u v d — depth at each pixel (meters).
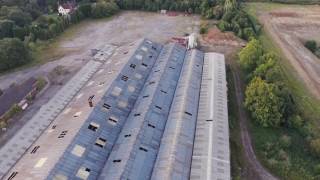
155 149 74.94
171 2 160.50
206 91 95.56
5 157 79.88
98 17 155.88
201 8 156.12
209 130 80.56
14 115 95.44
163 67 103.69
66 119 84.25
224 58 115.00
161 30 143.62
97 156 72.81
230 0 153.88
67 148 71.56
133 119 83.38
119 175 66.69
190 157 73.25
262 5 169.88
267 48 129.00
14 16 142.12
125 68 100.38
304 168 77.38
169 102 90.62
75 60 121.88
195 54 113.88
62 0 168.12
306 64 122.62
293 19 156.00
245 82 108.44
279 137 85.88
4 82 110.25
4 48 115.56
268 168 77.19
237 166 77.62
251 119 91.94
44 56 125.31
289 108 91.31
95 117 81.06
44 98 102.50
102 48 125.44
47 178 64.88
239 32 135.88
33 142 83.88
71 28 147.62
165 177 66.94
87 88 98.38
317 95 105.69
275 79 100.00
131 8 164.00
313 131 87.94
